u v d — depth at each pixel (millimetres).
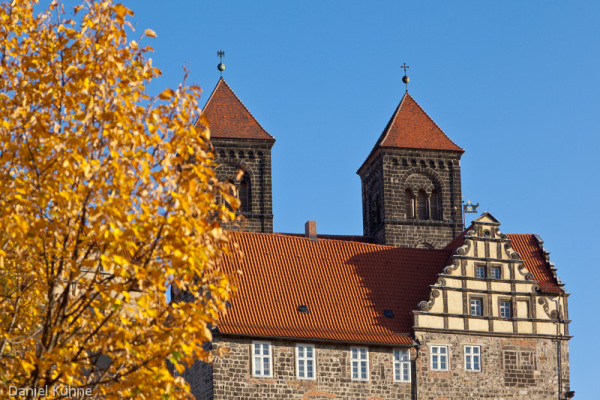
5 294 29984
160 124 28406
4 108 29234
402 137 111000
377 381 78875
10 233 26719
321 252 86375
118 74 28438
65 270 27609
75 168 26844
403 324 81812
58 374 27203
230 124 108438
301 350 77438
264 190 107125
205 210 27328
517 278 85125
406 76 116500
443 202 110062
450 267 83750
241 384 75125
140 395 27000
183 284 27203
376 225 111812
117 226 26531
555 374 83562
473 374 81562
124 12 28984
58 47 29641
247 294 79188
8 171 28141
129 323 27594
